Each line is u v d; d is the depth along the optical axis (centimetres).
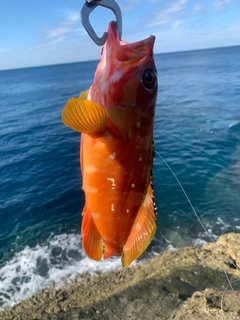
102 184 25
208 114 287
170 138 222
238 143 199
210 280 80
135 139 24
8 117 382
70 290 85
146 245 25
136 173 25
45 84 898
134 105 23
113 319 69
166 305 71
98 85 24
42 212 134
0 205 142
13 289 89
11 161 208
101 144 24
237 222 117
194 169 164
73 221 125
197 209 126
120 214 26
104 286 84
